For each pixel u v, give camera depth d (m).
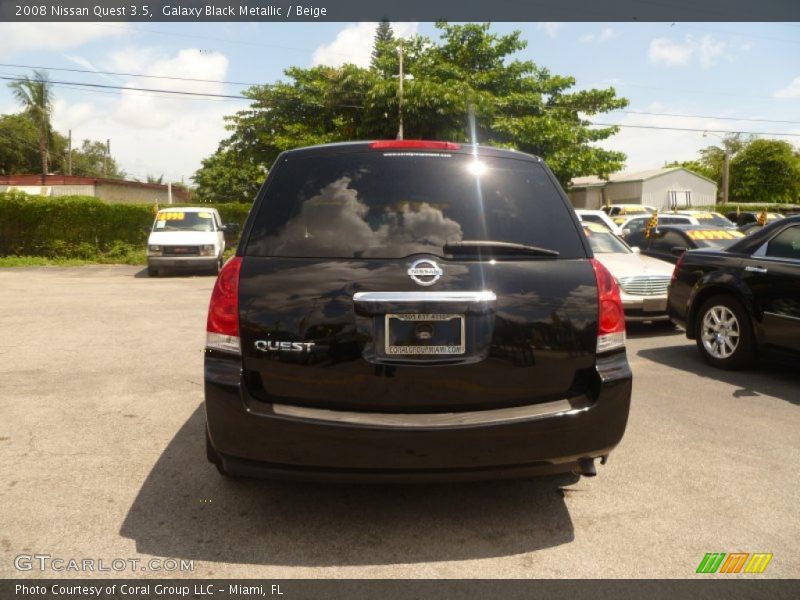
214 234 18.23
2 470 3.76
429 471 2.79
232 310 2.86
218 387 2.81
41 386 5.67
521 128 26.75
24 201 21.89
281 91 30.61
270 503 3.36
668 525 3.15
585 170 28.78
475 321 2.82
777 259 6.02
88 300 11.88
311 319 2.80
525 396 2.88
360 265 2.85
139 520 3.16
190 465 3.85
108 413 4.88
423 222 2.96
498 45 31.83
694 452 4.11
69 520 3.15
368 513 3.25
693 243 11.09
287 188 3.07
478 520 3.19
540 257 2.98
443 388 2.81
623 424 2.97
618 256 9.29
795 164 62.38
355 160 3.12
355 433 2.72
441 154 3.16
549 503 3.38
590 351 2.95
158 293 13.16
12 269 19.77
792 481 3.67
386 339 2.79
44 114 57.94
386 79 29.33
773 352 5.96
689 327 6.84
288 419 2.75
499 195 3.08
